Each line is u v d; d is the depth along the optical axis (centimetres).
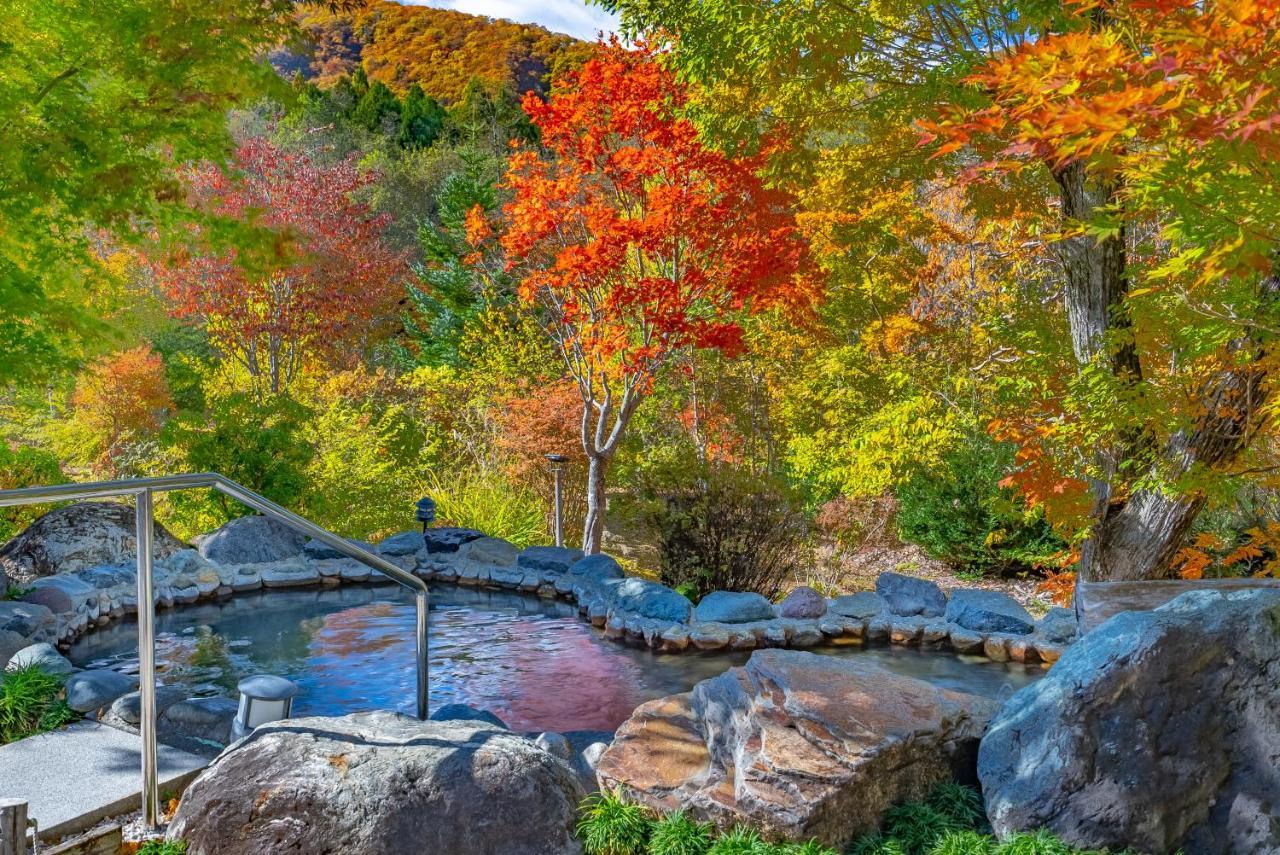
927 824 393
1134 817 372
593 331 1145
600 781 425
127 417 1528
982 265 1432
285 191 1983
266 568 949
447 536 1026
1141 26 455
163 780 394
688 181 1071
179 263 614
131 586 843
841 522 1452
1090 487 790
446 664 709
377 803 355
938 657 739
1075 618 757
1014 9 716
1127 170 426
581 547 1451
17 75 532
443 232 2502
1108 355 753
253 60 557
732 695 446
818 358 1527
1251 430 709
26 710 460
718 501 994
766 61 746
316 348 2070
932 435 1220
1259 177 382
